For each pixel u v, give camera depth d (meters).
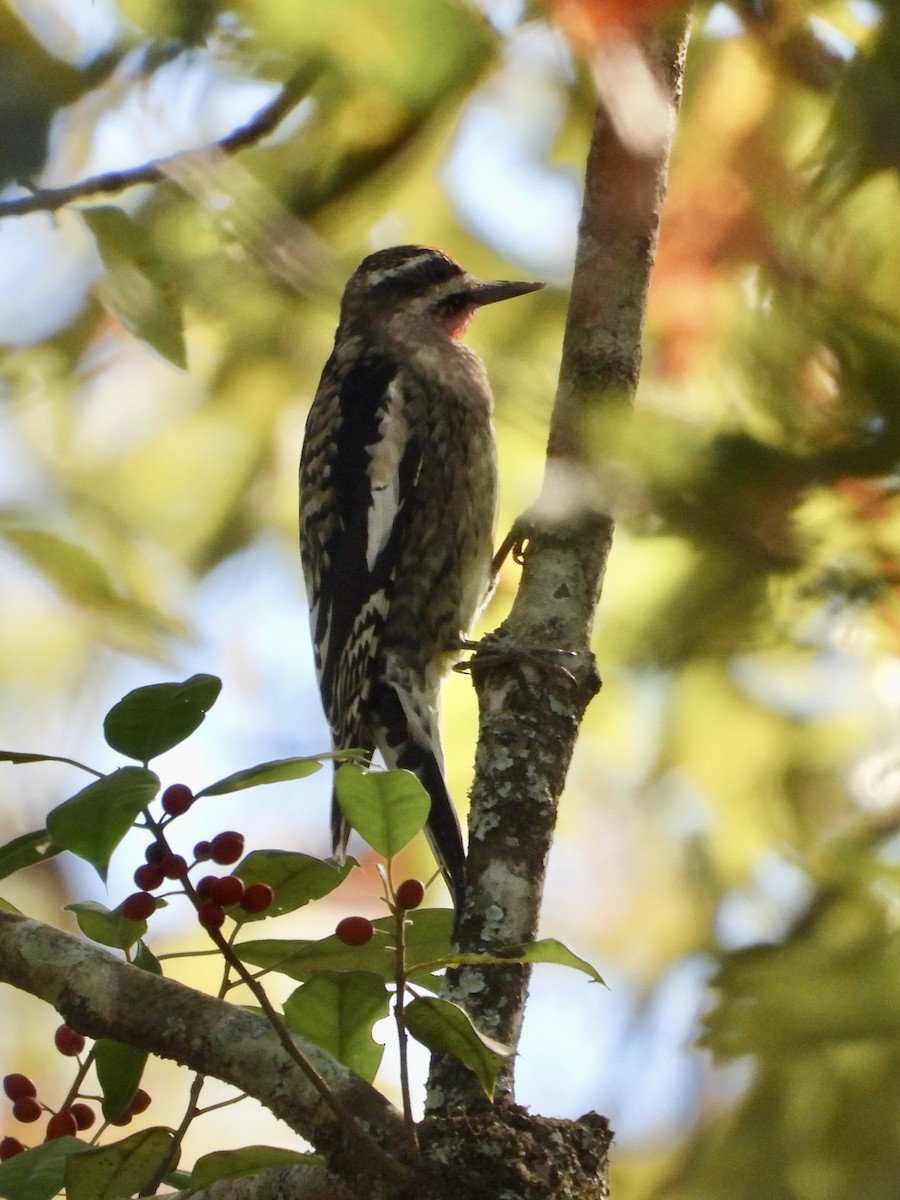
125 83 5.43
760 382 3.00
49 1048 9.54
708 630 3.26
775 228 3.28
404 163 7.79
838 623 3.15
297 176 7.31
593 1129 4.73
